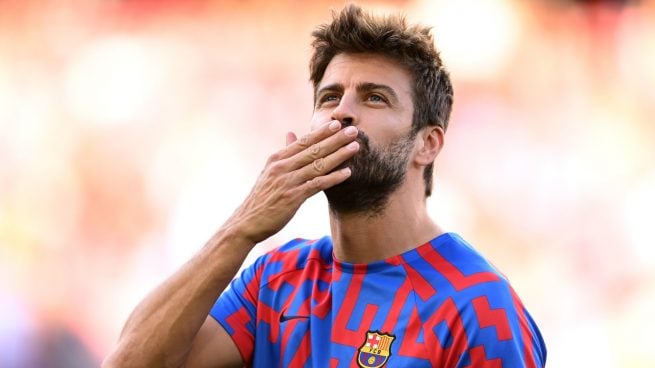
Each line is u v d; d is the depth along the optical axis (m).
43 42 37.56
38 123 36.75
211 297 8.92
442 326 8.55
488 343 8.29
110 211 35.81
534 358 8.55
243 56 37.75
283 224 8.89
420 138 9.52
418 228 9.46
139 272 35.16
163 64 37.56
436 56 9.77
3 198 35.59
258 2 37.91
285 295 9.70
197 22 37.94
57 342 33.09
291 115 37.28
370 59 9.31
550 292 33.97
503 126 36.75
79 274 34.66
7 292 33.69
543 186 35.78
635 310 33.12
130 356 8.86
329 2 37.62
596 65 37.12
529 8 37.59
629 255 34.12
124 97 37.09
